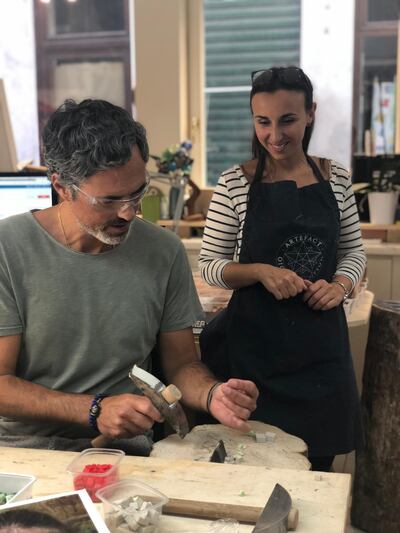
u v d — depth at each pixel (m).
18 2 3.66
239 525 0.95
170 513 0.98
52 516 0.85
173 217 3.16
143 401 1.24
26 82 3.76
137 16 3.38
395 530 2.20
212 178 3.70
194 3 3.46
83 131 1.19
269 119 1.73
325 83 3.45
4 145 2.48
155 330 1.51
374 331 2.22
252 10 3.47
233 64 3.55
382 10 3.31
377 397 2.21
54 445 1.44
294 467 1.36
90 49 3.67
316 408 1.77
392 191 3.05
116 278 1.43
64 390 1.45
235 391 1.34
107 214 1.26
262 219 1.78
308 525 0.94
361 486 2.29
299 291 1.72
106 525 0.91
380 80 3.38
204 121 3.63
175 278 1.51
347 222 1.89
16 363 1.44
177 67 3.39
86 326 1.42
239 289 1.82
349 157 3.47
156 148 3.48
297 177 1.82
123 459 1.15
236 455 1.39
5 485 0.99
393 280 2.88
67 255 1.41
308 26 3.42
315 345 1.76
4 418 1.48
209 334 1.90
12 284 1.39
